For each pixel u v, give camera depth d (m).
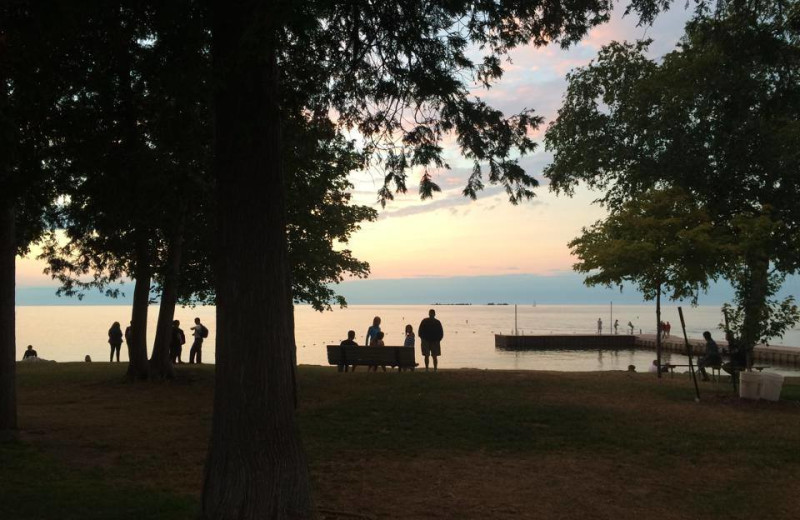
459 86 8.53
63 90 7.73
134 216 11.97
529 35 9.20
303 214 16.36
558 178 26.62
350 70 8.89
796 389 16.30
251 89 5.76
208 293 18.89
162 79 6.44
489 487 7.42
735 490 7.41
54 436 10.29
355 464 8.47
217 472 5.59
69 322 162.00
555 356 49.16
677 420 11.35
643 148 23.97
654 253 16.59
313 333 92.25
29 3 6.36
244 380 5.57
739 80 18.61
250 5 5.77
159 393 15.62
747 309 14.73
